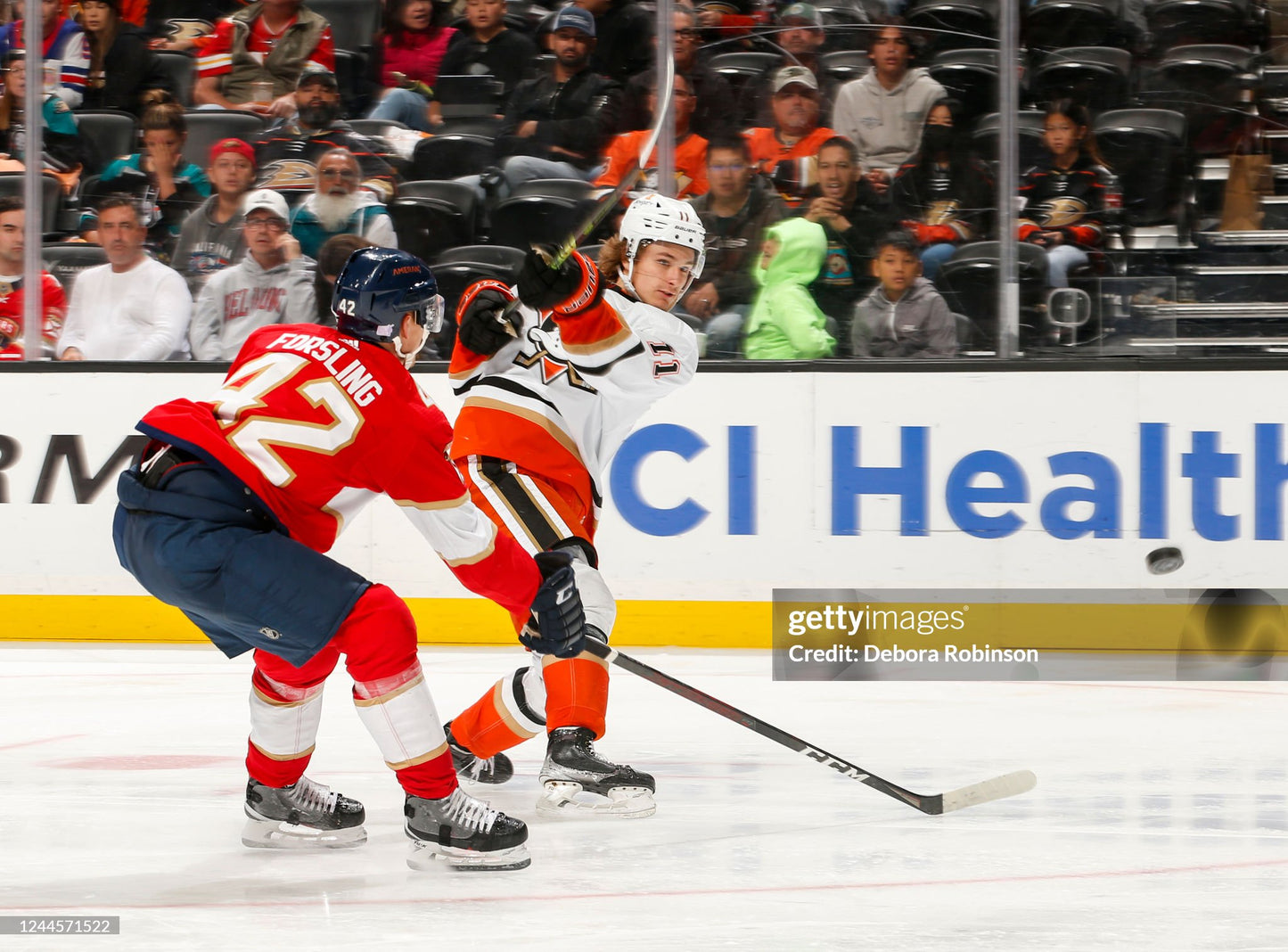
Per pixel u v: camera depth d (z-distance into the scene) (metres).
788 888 6.63
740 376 14.57
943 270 14.95
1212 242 15.08
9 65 15.59
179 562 6.38
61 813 8.20
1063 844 7.49
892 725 11.00
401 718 6.72
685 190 15.51
